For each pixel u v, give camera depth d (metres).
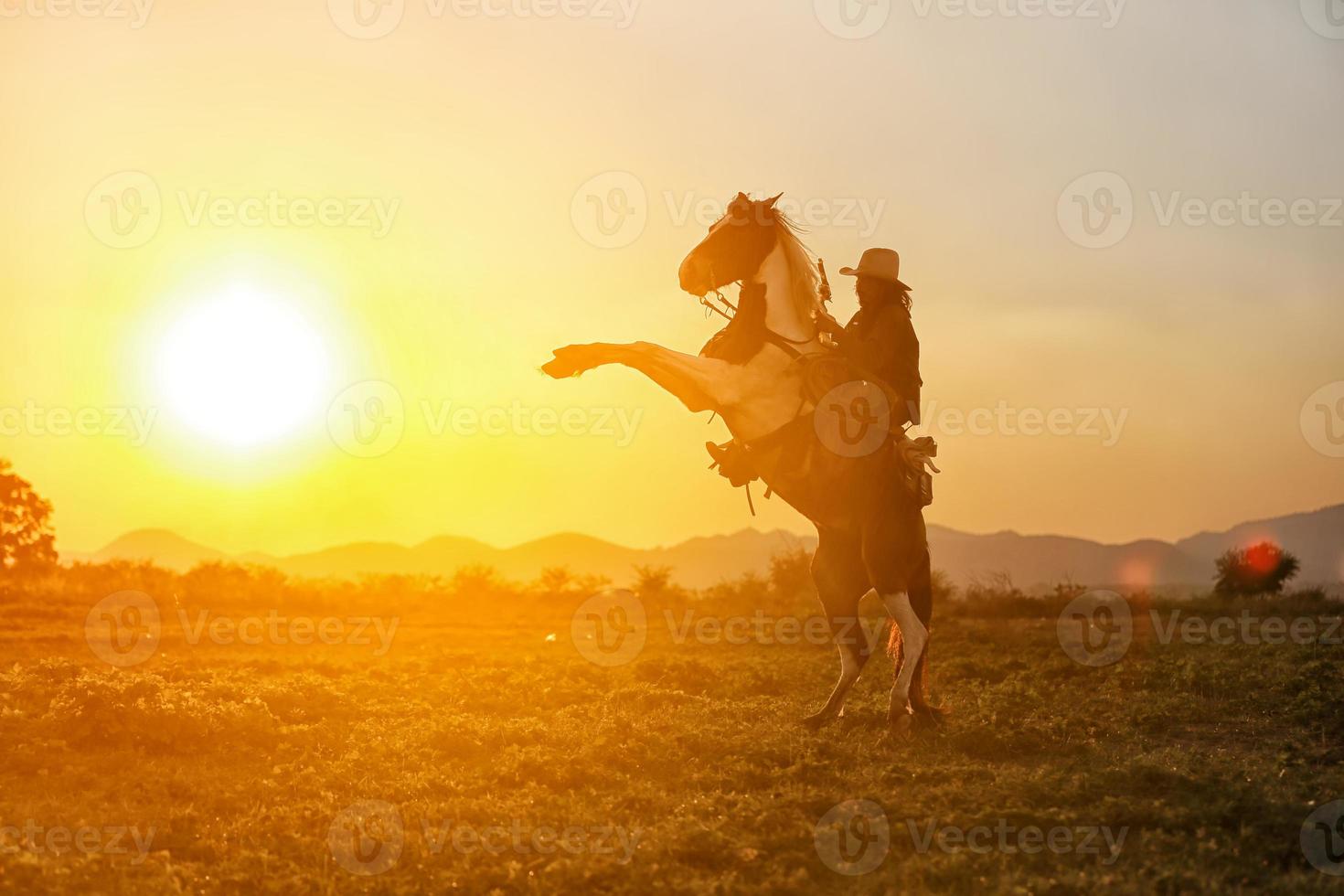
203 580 49.41
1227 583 51.66
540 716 13.38
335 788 9.90
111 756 10.95
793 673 17.61
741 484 12.22
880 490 11.49
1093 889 7.12
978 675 17.44
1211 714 13.15
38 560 81.38
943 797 8.99
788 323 11.72
